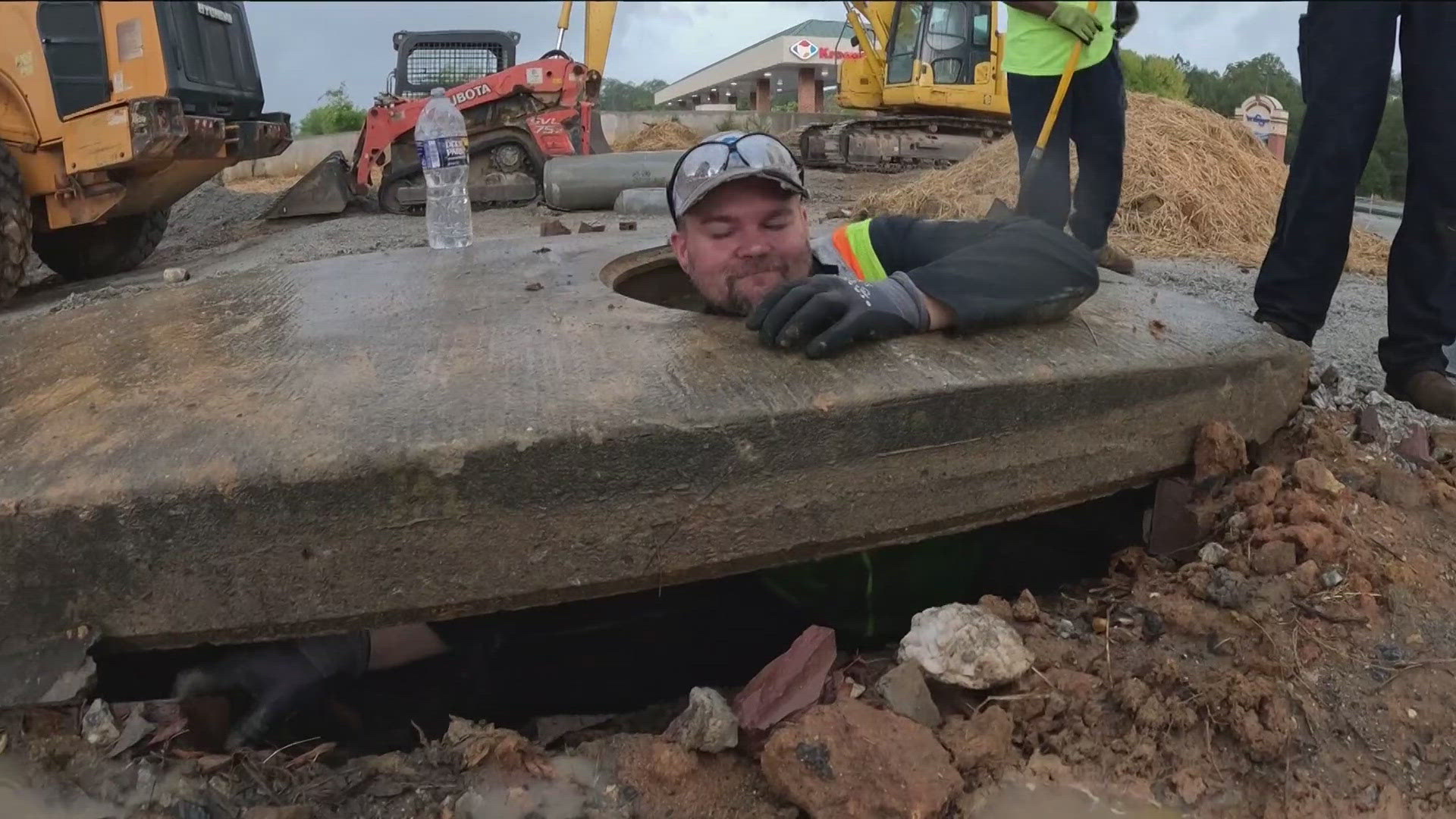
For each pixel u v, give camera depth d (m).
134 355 2.60
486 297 2.95
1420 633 2.02
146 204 9.41
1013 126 4.42
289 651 2.32
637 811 1.71
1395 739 1.80
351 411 2.07
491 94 11.73
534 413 2.01
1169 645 2.02
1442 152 2.89
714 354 2.31
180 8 8.62
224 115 9.60
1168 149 8.66
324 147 24.05
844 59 14.73
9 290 8.09
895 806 1.63
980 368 2.27
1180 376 2.45
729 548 2.12
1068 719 1.87
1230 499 2.42
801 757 1.68
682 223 2.66
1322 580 2.13
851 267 2.81
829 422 2.09
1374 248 7.36
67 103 8.30
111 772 1.80
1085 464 2.40
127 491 1.88
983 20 13.55
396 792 1.76
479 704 2.50
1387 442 2.80
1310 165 3.05
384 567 1.98
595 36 13.16
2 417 2.27
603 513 2.02
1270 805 1.68
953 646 1.93
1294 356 2.69
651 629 2.66
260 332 2.71
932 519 2.28
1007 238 2.54
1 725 1.86
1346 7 2.90
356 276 3.42
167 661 2.28
